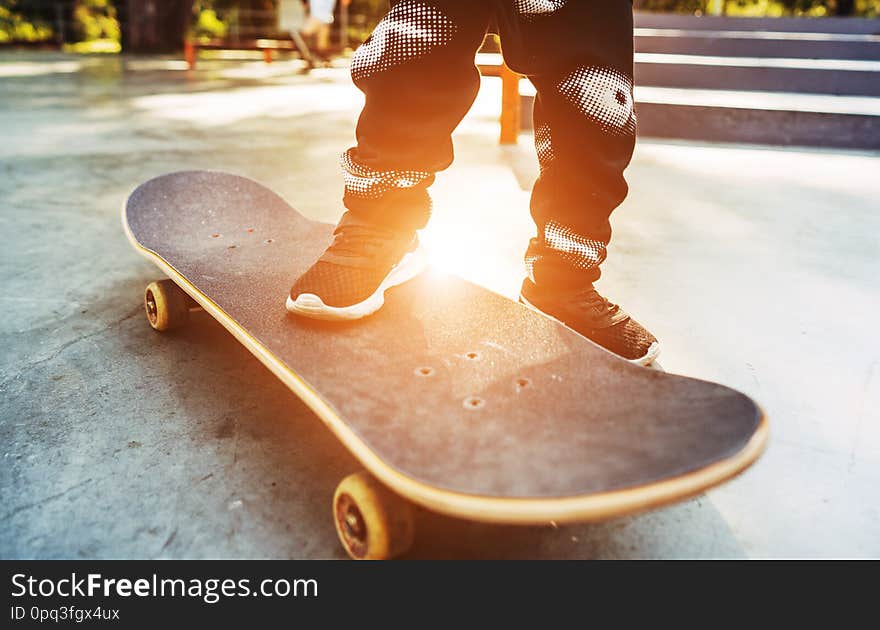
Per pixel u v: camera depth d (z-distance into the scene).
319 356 1.20
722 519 1.18
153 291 1.76
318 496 1.23
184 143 4.15
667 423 0.99
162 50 11.55
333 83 7.62
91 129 4.52
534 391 1.09
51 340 1.76
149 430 1.40
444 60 1.27
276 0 14.05
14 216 2.71
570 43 1.28
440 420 1.02
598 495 0.86
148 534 1.13
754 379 1.59
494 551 1.12
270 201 2.09
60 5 12.48
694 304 1.99
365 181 1.35
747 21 7.91
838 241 2.54
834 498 1.23
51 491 1.22
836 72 5.29
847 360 1.69
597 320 1.48
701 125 4.56
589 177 1.39
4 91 6.20
